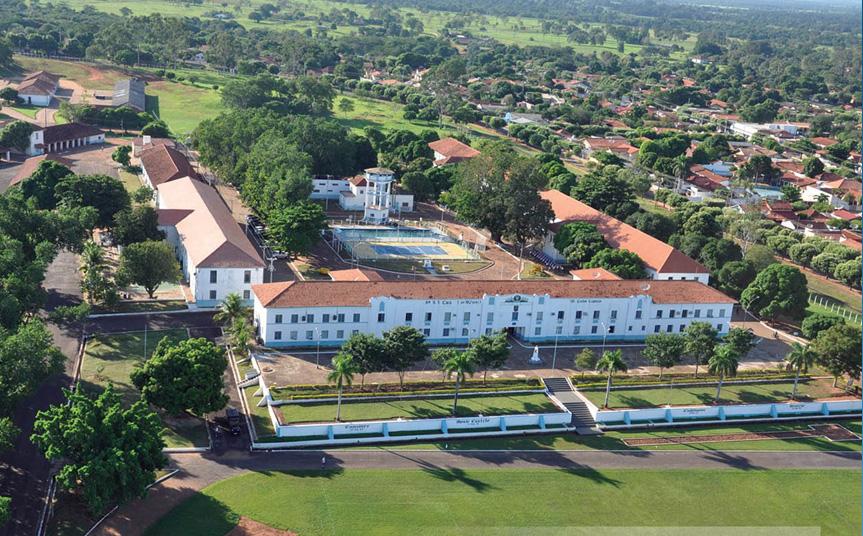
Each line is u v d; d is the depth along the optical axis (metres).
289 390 158.88
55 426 117.81
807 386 181.38
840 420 171.50
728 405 168.75
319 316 180.12
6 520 106.50
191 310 194.88
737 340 179.62
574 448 151.25
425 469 140.00
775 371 186.62
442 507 129.25
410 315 185.38
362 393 159.88
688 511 134.00
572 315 195.12
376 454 143.50
